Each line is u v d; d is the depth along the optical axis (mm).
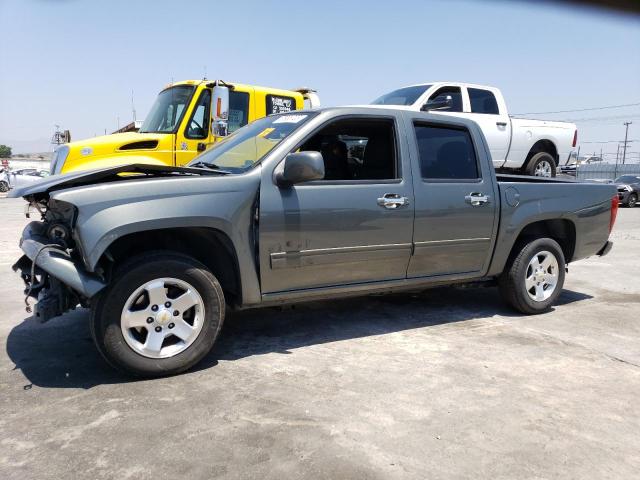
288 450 2693
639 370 3881
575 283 6996
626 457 2705
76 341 4293
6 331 4543
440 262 4664
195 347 3641
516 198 5023
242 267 3781
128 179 3645
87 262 3262
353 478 2469
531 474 2537
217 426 2920
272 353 4082
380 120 4422
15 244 9438
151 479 2441
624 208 22031
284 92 9711
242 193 3736
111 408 3119
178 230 3707
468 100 10195
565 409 3219
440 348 4254
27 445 2711
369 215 4188
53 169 7820
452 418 3066
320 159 3674
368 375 3668
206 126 8680
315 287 4129
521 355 4129
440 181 4598
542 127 11312
